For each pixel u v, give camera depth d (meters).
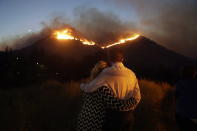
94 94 4.39
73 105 8.32
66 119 7.69
